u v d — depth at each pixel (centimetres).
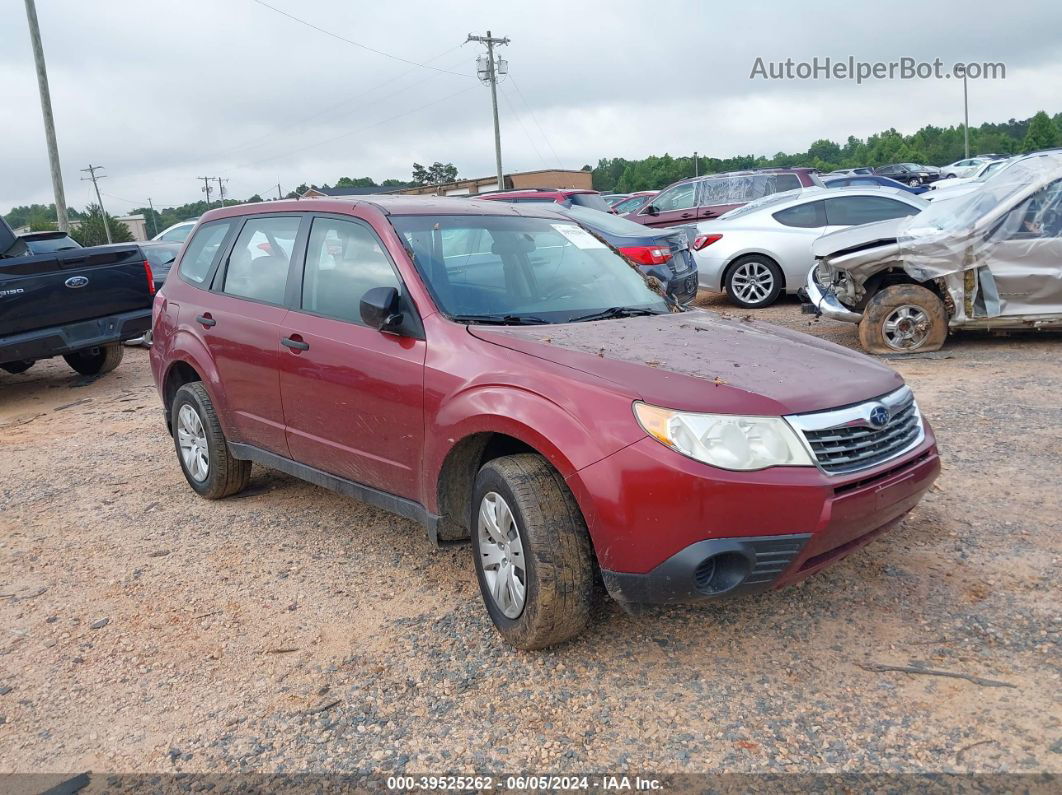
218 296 505
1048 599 347
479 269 404
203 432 523
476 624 360
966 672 304
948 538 409
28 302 829
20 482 612
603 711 295
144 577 429
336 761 279
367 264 410
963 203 848
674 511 283
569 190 1413
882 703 289
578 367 319
